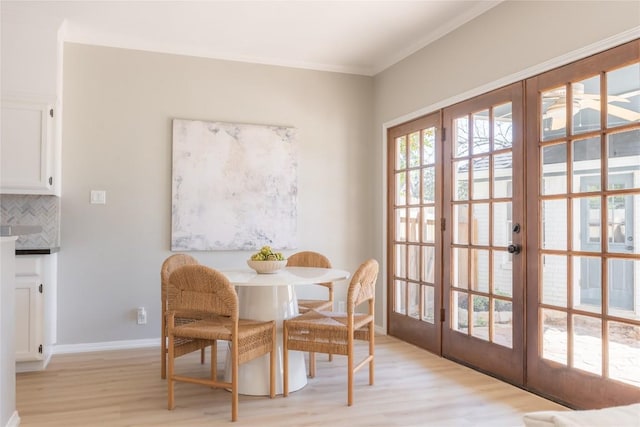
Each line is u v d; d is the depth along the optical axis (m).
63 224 3.85
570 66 2.71
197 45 4.15
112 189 3.98
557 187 2.81
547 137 2.88
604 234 2.52
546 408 2.69
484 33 3.36
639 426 0.83
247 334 2.60
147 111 4.09
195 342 3.01
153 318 4.09
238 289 3.11
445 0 3.28
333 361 3.62
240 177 4.33
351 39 4.00
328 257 4.66
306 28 3.77
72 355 3.76
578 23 2.64
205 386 3.05
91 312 3.91
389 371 3.38
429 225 4.02
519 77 3.04
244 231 4.33
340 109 4.74
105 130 3.97
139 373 3.31
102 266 3.94
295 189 4.52
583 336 2.64
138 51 4.07
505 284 3.20
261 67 4.47
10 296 2.32
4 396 2.22
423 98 4.05
